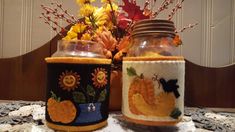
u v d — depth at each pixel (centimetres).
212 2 94
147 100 38
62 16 61
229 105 82
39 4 95
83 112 38
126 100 41
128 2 49
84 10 51
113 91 49
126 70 41
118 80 49
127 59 41
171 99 38
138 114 39
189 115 52
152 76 38
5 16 97
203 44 94
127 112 41
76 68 37
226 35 94
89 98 38
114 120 45
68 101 37
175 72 38
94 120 39
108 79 42
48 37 95
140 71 39
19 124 42
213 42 94
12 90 87
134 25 44
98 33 49
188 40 94
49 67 39
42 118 45
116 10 53
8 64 87
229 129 43
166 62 38
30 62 86
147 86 38
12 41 97
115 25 53
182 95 40
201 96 82
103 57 43
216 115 53
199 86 82
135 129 40
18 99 86
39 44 96
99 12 53
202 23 94
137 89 39
